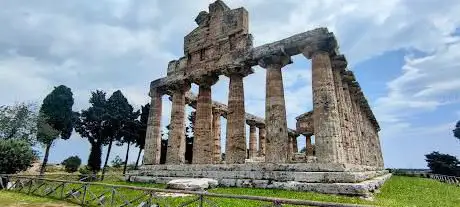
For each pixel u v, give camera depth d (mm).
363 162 29266
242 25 26484
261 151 47781
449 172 71812
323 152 19688
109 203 14727
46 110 49281
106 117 50719
